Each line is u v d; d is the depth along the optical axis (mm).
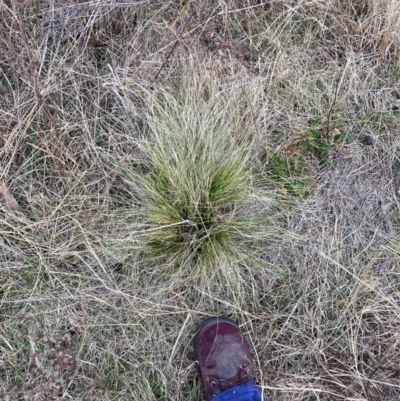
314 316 2018
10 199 1954
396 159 2268
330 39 2371
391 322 2023
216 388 1883
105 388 1853
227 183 1963
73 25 2123
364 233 2160
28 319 1793
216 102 2094
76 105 2090
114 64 2162
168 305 1922
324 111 2273
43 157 2010
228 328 1944
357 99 2305
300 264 2080
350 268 2086
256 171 2145
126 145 2096
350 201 2188
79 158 2072
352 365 1971
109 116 2102
